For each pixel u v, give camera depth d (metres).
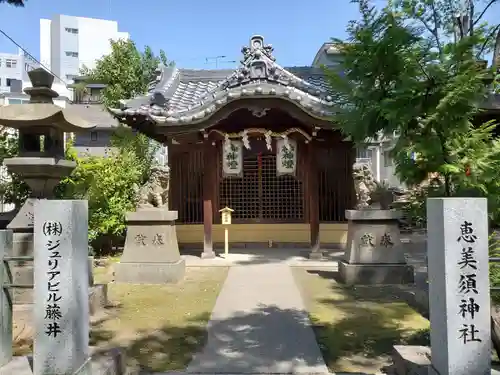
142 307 6.73
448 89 3.56
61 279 3.57
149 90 13.70
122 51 17.66
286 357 4.64
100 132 24.47
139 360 4.60
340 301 7.00
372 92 3.95
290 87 10.27
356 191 8.74
